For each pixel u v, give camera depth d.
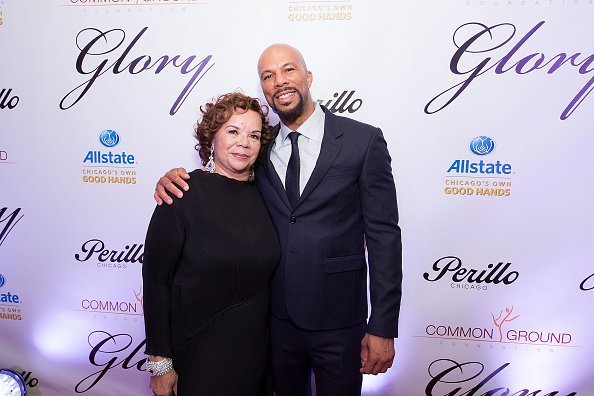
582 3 1.39
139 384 1.82
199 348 1.15
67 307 1.79
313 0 1.47
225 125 1.16
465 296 1.59
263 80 1.22
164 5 1.54
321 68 1.50
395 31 1.46
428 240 1.57
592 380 1.57
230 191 1.19
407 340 1.64
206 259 1.11
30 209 1.74
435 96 1.47
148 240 1.15
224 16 1.52
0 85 1.67
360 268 1.24
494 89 1.45
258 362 1.20
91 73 1.62
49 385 1.87
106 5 1.57
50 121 1.67
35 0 1.60
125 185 1.67
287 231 1.20
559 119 1.45
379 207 1.17
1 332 1.86
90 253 1.74
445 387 1.65
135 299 1.75
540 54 1.42
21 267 1.79
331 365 1.25
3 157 1.72
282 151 1.26
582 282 1.52
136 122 1.62
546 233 1.51
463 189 1.52
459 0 1.42
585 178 1.46
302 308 1.19
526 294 1.55
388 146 1.52
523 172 1.48
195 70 1.56
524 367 1.60
